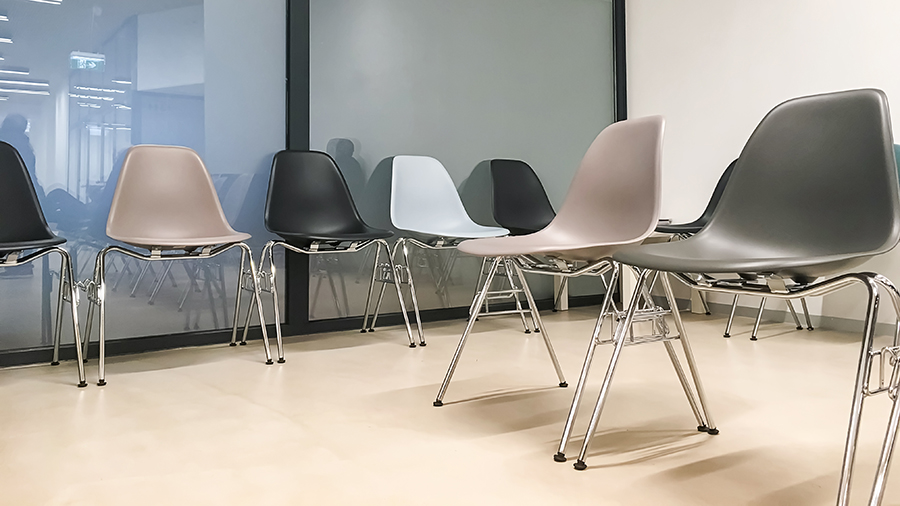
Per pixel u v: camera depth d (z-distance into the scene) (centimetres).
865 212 124
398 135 318
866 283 100
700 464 132
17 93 233
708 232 145
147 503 115
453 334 291
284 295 288
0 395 189
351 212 283
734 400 179
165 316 261
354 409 173
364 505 114
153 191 247
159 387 198
